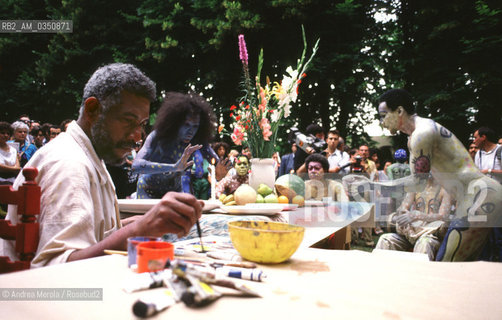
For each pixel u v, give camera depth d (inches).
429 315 24.1
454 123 440.8
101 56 518.3
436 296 27.9
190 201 39.4
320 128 212.2
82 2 513.7
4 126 193.3
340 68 469.4
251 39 474.3
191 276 26.8
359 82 488.4
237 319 22.8
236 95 488.1
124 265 33.8
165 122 108.7
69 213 42.5
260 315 23.4
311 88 502.6
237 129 101.9
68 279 29.4
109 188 54.9
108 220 53.3
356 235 196.4
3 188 43.3
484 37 422.3
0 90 590.2
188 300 24.1
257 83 104.2
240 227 36.7
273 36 470.3
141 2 529.7
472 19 435.2
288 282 30.6
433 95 428.5
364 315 23.9
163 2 487.2
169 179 109.5
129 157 177.2
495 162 217.0
